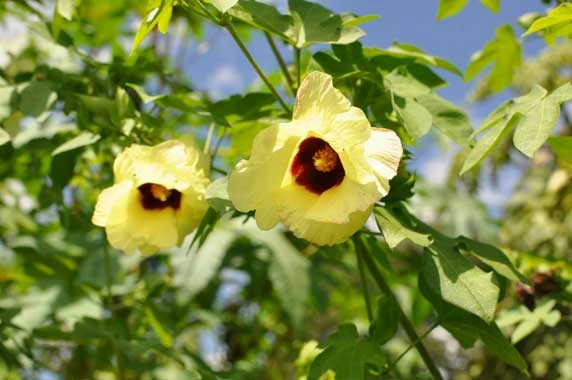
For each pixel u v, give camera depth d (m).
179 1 0.69
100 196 0.70
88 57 0.83
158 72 0.83
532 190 1.30
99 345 0.97
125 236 0.70
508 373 1.16
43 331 0.89
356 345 0.67
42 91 0.78
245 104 0.78
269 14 0.71
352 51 0.72
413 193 0.67
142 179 0.69
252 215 0.71
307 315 1.46
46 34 0.82
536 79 1.27
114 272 1.02
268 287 1.32
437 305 0.70
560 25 0.66
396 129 0.71
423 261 0.66
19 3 0.86
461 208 1.26
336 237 0.63
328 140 0.62
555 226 1.19
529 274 0.82
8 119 0.82
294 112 0.63
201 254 1.08
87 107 0.76
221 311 1.39
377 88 0.71
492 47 0.85
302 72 0.78
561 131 1.32
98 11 1.07
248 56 0.72
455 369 1.65
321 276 1.17
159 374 0.89
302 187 0.64
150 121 0.76
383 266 0.78
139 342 0.85
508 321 0.82
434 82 0.77
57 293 0.98
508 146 1.30
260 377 1.25
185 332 1.32
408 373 1.29
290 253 1.13
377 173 0.61
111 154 0.88
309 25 0.70
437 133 1.28
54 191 0.90
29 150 0.87
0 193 1.12
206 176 0.71
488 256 0.68
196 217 0.70
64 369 1.16
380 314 0.68
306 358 0.79
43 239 1.04
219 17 0.72
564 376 1.01
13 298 0.99
